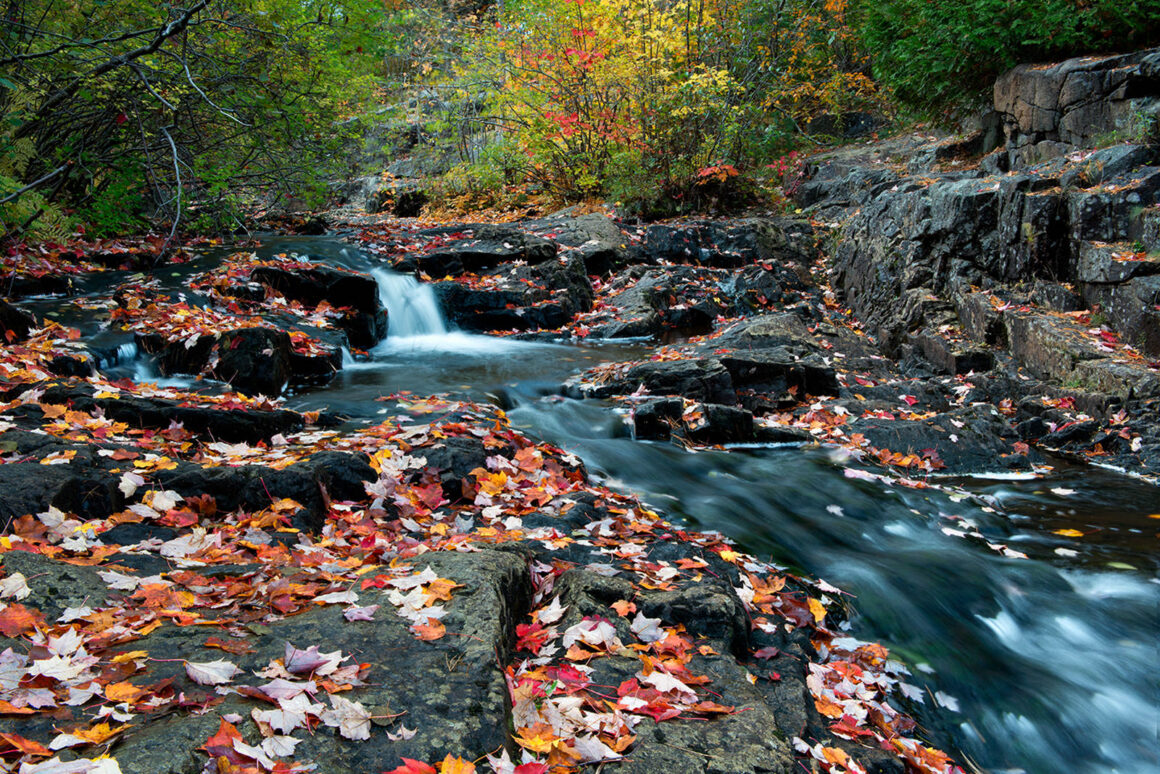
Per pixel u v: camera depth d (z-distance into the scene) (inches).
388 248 402.6
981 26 358.6
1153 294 245.9
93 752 65.8
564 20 511.5
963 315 311.9
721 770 77.8
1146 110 289.0
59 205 341.7
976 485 211.6
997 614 145.5
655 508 173.5
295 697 76.5
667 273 411.2
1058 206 289.0
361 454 160.9
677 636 106.3
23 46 280.7
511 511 151.7
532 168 586.2
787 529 171.6
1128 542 175.5
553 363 297.3
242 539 126.6
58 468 131.1
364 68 486.6
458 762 69.5
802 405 262.5
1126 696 124.5
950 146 432.5
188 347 232.4
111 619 90.3
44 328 231.3
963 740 114.4
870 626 139.3
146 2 317.1
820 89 582.6
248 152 399.2
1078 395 247.1
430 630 91.7
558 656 100.3
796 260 438.9
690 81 480.1
